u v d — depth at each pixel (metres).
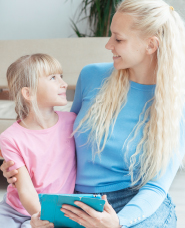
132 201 1.03
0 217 1.12
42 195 0.88
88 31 3.53
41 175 1.16
